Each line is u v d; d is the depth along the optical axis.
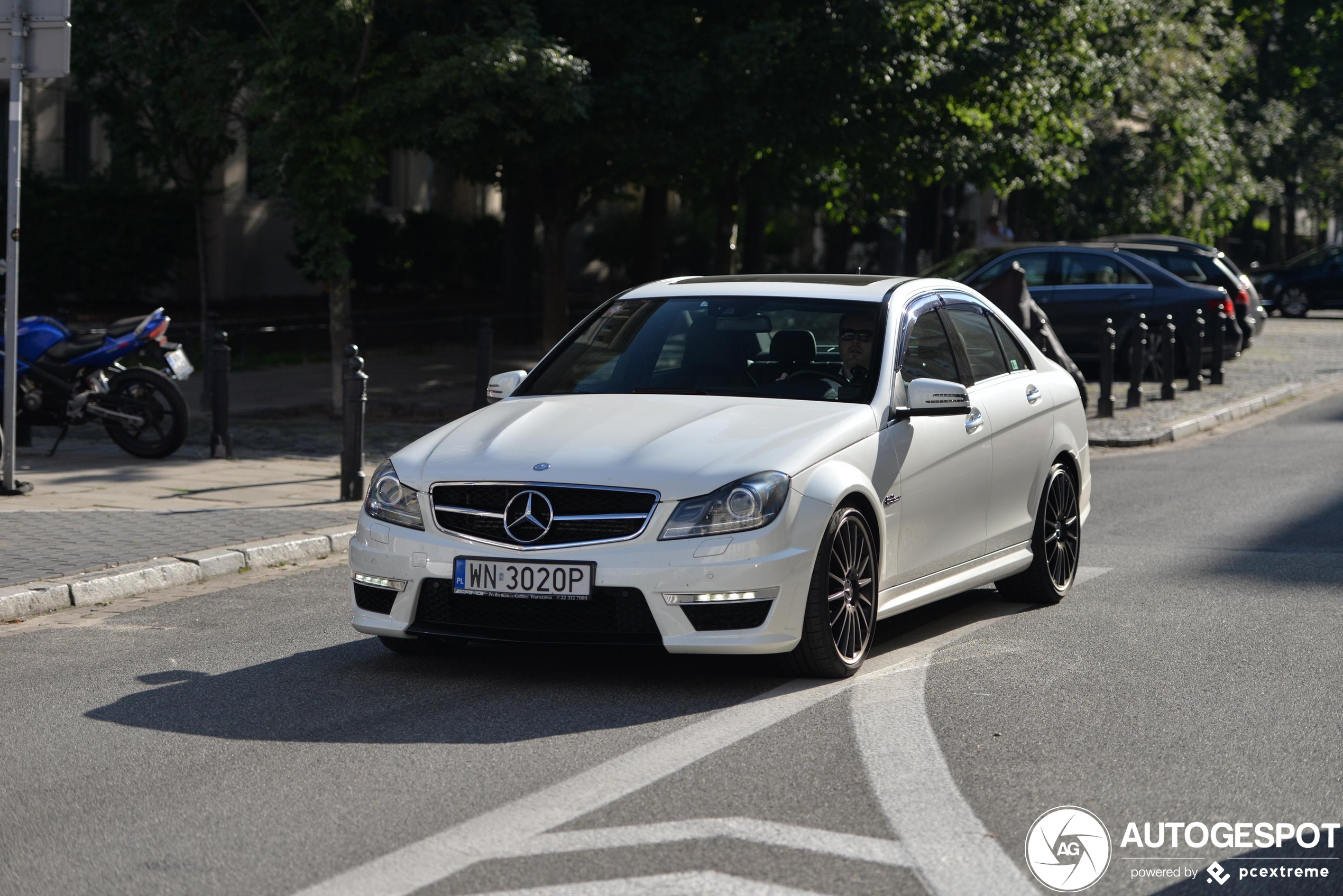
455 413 17.62
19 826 4.51
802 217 41.44
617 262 43.19
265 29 16.25
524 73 16.06
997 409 7.52
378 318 28.11
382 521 6.27
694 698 6.00
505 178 20.61
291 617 7.67
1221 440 16.16
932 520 6.90
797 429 6.29
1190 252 23.92
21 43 10.27
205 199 26.53
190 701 6.00
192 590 8.39
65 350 12.99
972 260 22.08
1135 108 34.28
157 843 4.35
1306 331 32.91
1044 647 6.92
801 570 5.98
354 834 4.41
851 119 19.62
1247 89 44.94
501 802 4.69
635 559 5.84
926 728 5.53
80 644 7.05
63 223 24.39
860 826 4.46
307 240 16.73
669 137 17.89
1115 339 20.83
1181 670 6.46
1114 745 5.32
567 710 5.83
